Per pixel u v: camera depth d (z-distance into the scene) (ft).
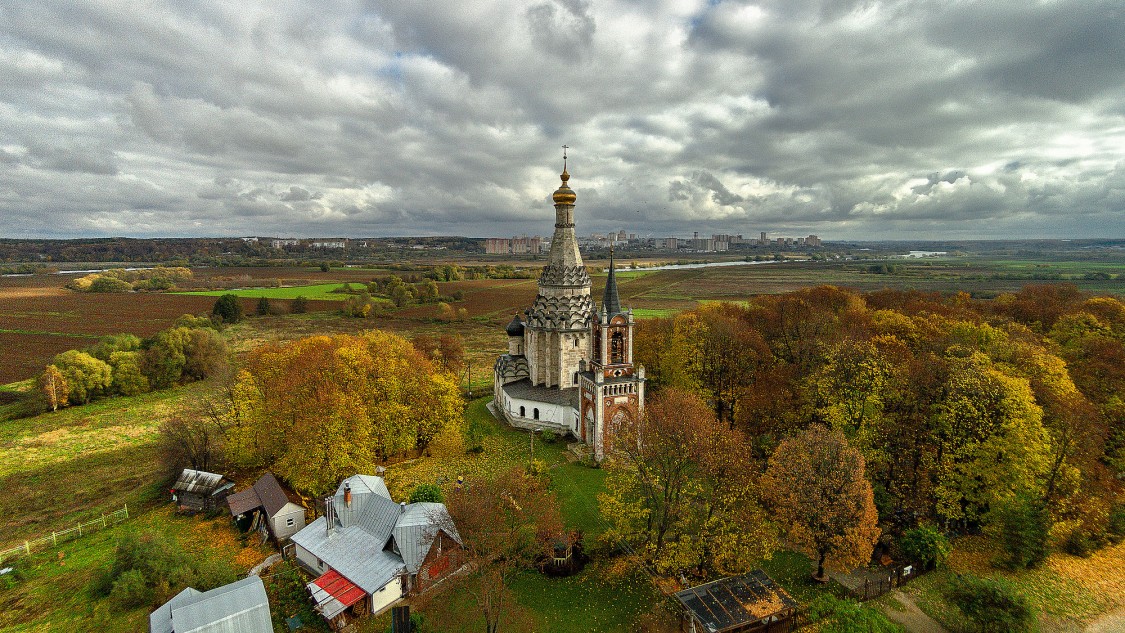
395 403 248.52
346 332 599.57
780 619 134.31
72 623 146.00
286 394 229.04
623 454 205.05
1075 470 173.68
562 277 282.97
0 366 427.74
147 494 225.56
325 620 144.87
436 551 157.99
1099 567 155.63
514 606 147.74
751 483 164.55
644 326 346.54
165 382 400.47
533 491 183.73
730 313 382.83
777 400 246.88
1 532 198.18
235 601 129.39
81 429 312.29
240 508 190.90
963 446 173.88
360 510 173.17
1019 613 124.36
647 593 153.28
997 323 325.42
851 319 325.42
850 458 152.66
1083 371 237.25
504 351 513.45
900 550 159.53
